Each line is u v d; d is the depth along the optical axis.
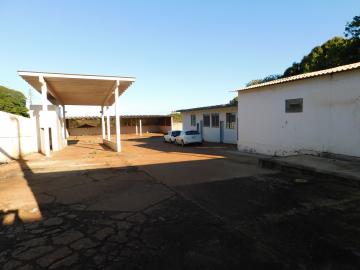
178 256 3.36
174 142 22.91
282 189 6.37
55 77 13.05
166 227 4.29
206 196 6.02
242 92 14.29
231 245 3.63
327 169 7.32
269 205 5.24
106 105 25.20
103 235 4.04
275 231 4.03
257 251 3.44
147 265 3.17
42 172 9.51
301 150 10.73
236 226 4.26
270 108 12.35
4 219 4.82
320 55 24.14
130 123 45.41
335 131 9.27
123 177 8.40
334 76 9.20
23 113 37.28
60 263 3.25
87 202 5.79
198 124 25.41
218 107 21.31
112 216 4.87
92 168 10.23
